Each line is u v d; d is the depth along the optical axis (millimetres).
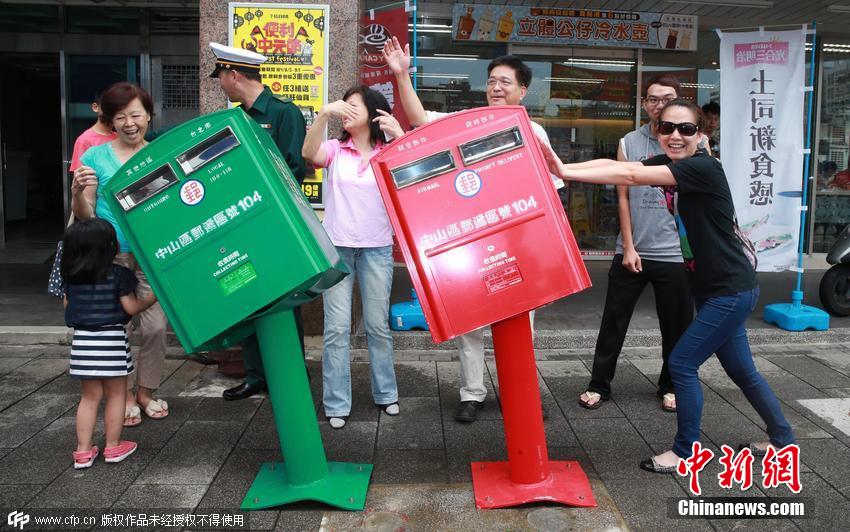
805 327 4969
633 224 3693
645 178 2777
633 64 7820
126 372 3064
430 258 2615
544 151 2756
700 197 2855
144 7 7684
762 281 6957
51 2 7617
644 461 3047
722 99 4816
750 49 4762
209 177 2564
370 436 3396
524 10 7445
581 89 7820
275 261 2547
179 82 7844
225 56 3623
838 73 8102
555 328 5141
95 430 3467
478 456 3184
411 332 4727
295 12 4512
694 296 3031
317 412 3686
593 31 7547
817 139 8164
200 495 2832
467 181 2633
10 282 6750
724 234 2881
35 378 4164
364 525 2613
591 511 2703
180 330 2635
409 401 3859
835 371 4328
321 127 3277
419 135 2631
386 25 4941
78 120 8055
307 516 2678
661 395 3850
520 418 2779
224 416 3641
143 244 2627
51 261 7879
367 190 3453
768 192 4859
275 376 2758
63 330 4906
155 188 2596
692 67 7871
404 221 2619
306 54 4543
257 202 2545
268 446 3287
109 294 3004
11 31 7789
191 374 4281
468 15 7406
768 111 4789
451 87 7637
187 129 2580
